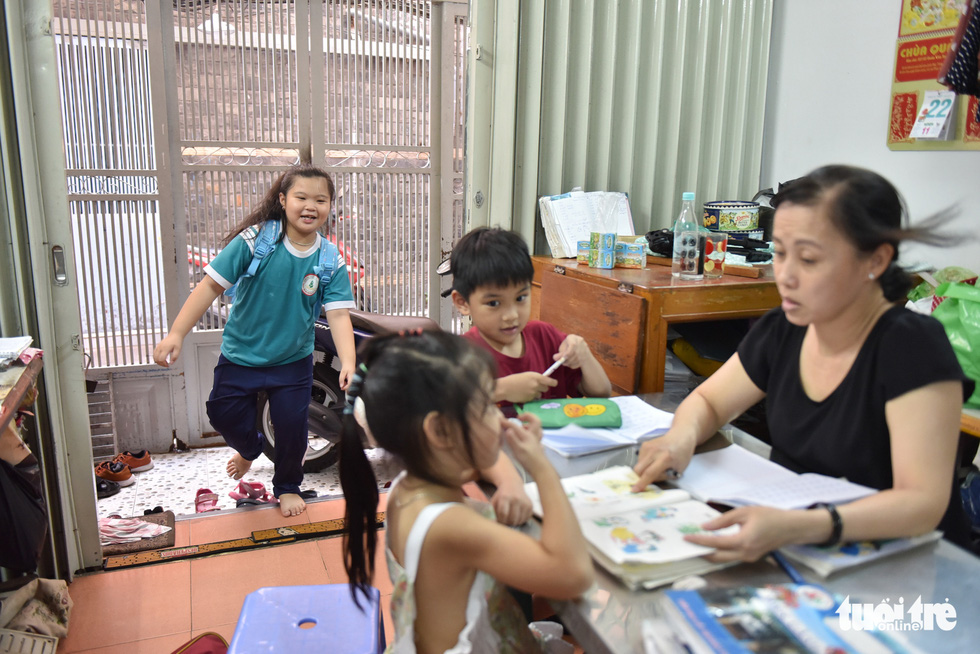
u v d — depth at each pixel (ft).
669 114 9.31
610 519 3.36
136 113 10.94
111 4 10.55
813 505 3.29
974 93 6.48
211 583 7.45
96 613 6.90
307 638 4.51
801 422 4.11
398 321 10.59
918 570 3.06
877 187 3.45
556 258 8.72
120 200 11.08
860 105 8.34
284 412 8.99
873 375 3.73
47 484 7.30
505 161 8.83
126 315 11.41
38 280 6.98
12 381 5.48
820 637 2.51
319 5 11.53
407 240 12.91
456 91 12.62
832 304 3.56
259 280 8.59
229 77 11.29
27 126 6.77
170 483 10.75
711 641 2.49
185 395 11.87
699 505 3.53
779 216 3.63
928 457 3.40
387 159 12.46
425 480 3.34
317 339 10.61
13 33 6.57
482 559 3.07
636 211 9.52
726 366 4.63
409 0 12.05
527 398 5.09
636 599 2.88
